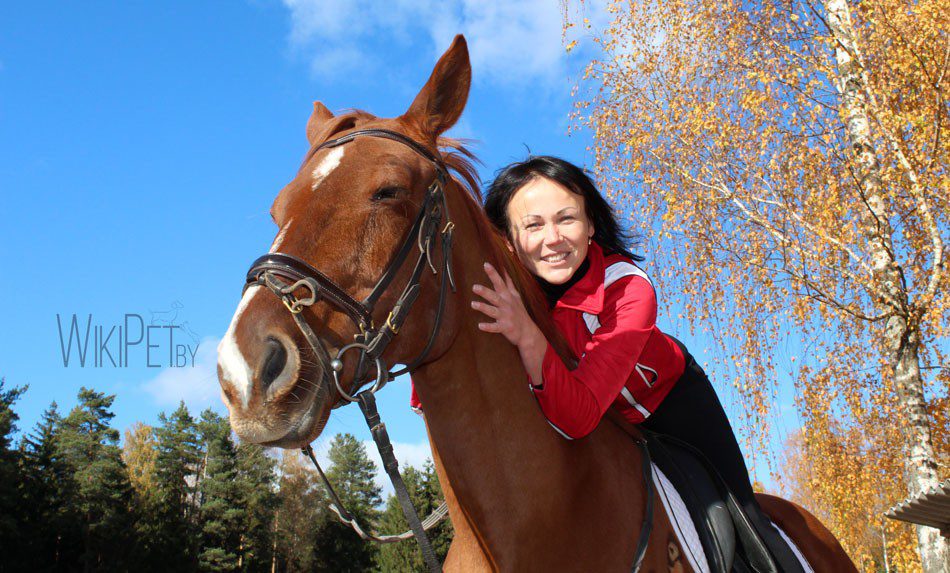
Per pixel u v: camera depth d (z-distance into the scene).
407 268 1.84
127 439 56.75
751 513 2.36
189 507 42.75
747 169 9.45
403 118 2.11
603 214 2.53
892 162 8.39
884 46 8.55
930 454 7.77
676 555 2.04
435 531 43.28
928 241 8.42
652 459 2.28
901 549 10.39
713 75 9.98
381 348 1.74
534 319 2.24
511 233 2.50
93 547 30.61
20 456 29.47
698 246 10.02
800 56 8.94
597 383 2.02
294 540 42.53
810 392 9.47
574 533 1.96
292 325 1.63
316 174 1.85
